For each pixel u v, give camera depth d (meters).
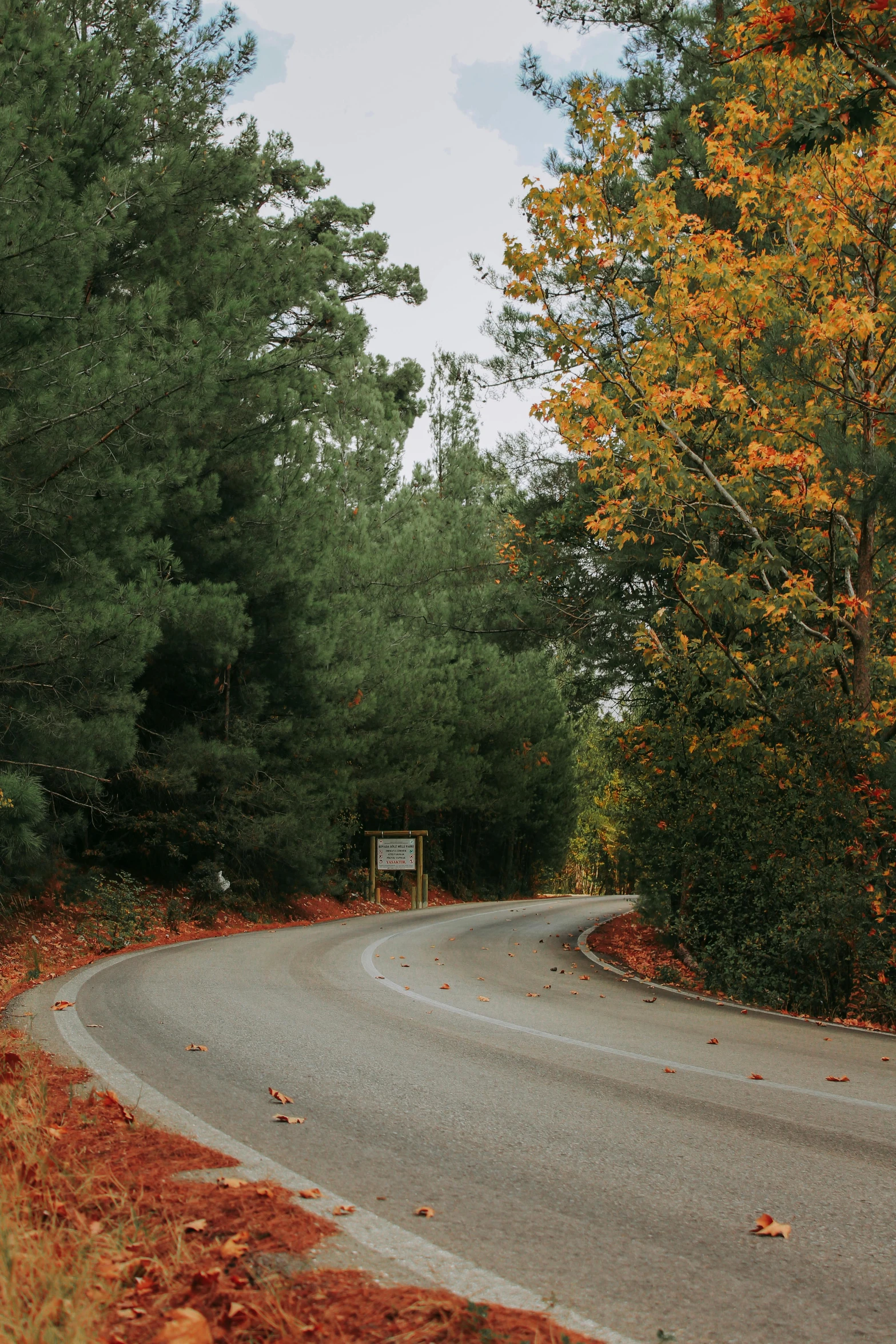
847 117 9.27
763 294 12.67
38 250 12.55
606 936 21.61
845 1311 3.31
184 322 16.42
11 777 11.59
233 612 18.45
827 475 12.48
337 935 19.48
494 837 45.34
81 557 13.83
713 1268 3.64
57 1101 5.62
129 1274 3.29
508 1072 6.97
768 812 13.02
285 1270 3.37
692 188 18.22
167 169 15.84
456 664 35.50
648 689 20.48
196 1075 6.55
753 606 12.82
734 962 13.28
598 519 14.72
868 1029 10.45
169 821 20.05
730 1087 6.75
